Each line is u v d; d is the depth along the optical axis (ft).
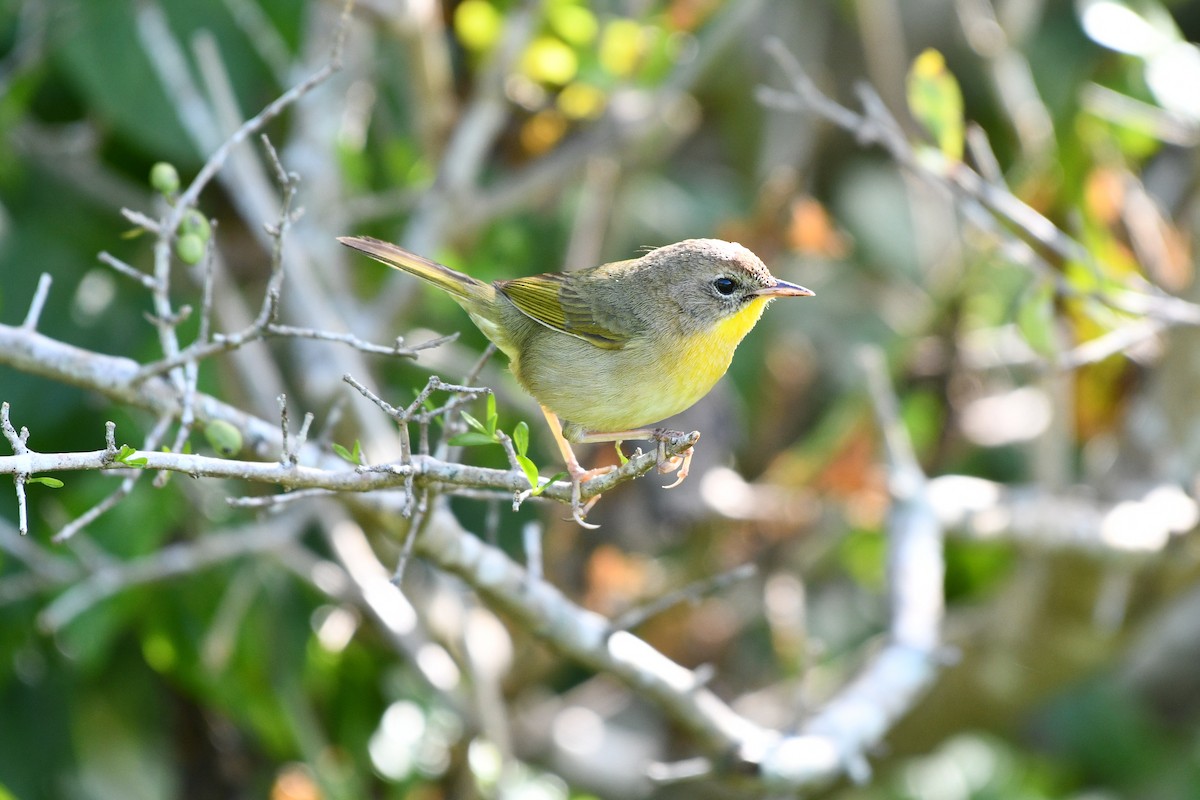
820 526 43.06
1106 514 37.22
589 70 37.65
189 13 37.63
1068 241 33.14
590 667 28.09
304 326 32.89
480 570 26.43
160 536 34.42
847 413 43.75
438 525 25.49
